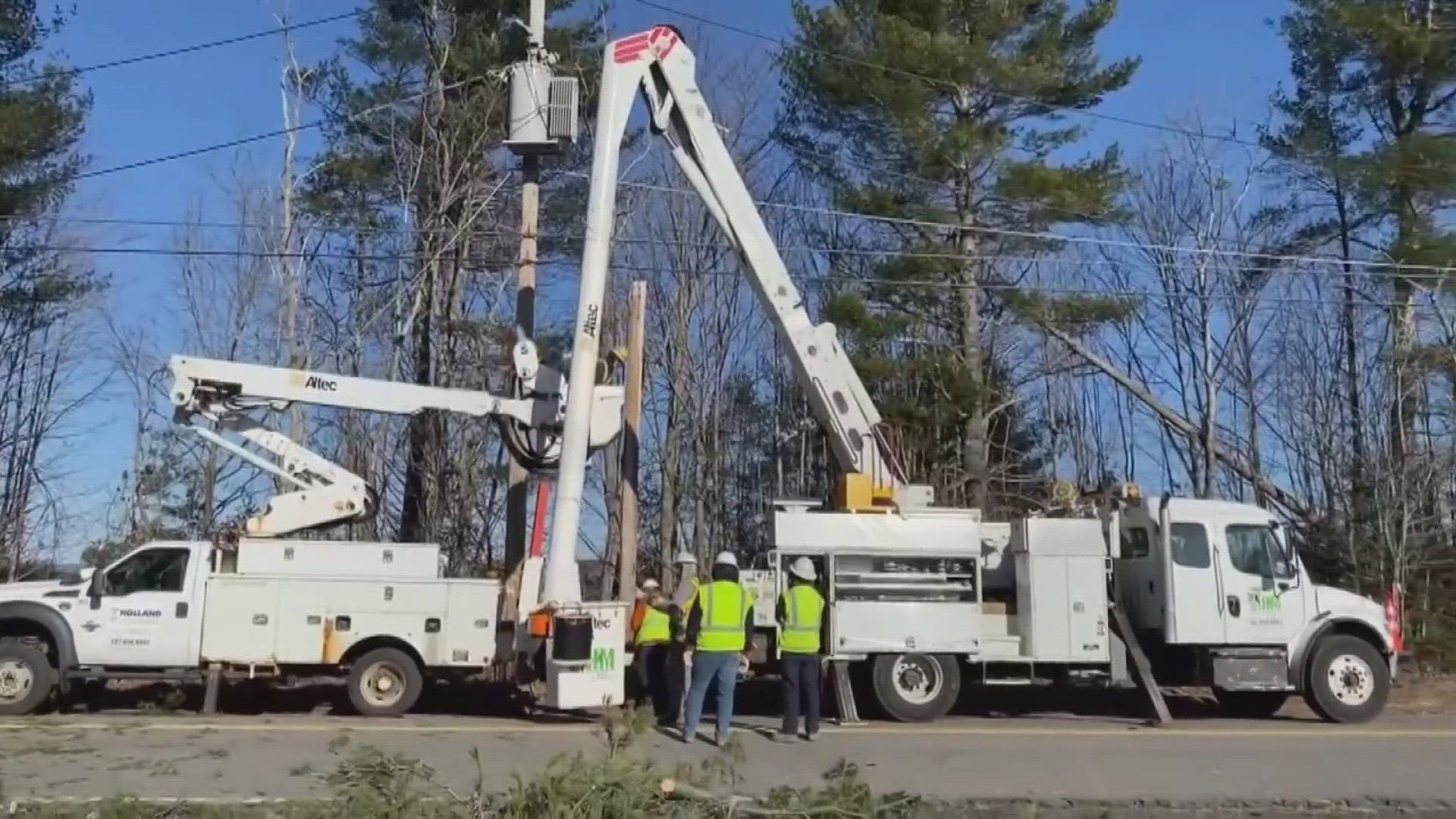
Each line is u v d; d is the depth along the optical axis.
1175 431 32.88
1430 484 27.33
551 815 8.47
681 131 16.34
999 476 29.70
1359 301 29.52
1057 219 26.09
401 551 15.47
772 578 15.38
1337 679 15.88
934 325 27.58
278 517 15.73
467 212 26.25
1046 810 9.97
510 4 26.06
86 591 14.98
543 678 14.98
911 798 9.30
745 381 32.59
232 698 17.06
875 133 26.92
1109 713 16.83
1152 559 16.19
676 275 31.12
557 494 14.63
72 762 11.32
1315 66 29.72
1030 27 26.66
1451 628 24.94
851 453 16.27
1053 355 33.22
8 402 30.92
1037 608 15.59
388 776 8.85
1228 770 11.91
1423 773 11.90
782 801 8.99
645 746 12.81
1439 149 27.30
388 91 26.95
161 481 27.28
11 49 24.83
